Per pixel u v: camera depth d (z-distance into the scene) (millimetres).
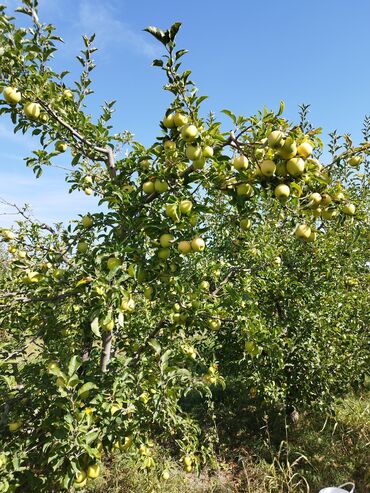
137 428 2457
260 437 4785
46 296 2453
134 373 2551
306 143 1863
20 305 2662
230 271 3391
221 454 4539
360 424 4801
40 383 2297
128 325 2918
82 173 2992
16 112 2256
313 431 4852
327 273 4387
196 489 3814
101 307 1890
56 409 2170
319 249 4398
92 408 2113
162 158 2068
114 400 2234
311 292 4371
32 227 3154
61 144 2549
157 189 2078
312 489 3799
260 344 3316
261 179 1929
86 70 2645
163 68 1869
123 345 2926
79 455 2014
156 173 2047
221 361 4840
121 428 2236
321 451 4422
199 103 1846
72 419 1937
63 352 2457
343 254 4371
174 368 2391
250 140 1936
